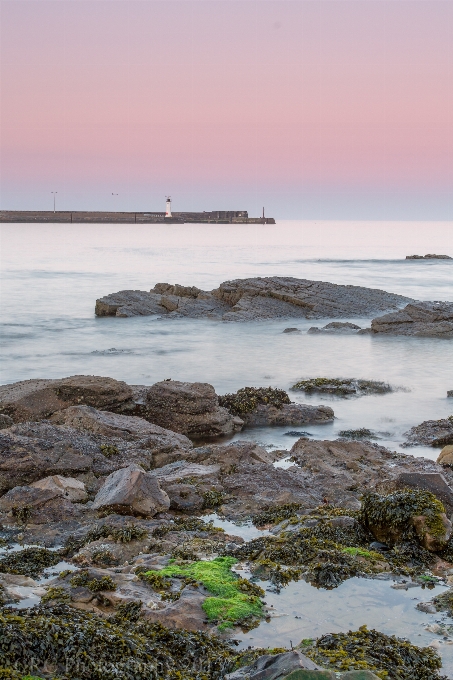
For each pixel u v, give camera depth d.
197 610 8.11
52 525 11.41
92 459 14.30
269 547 10.07
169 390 19.27
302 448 16.41
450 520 10.75
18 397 18.28
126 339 37.19
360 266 92.06
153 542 10.47
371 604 8.57
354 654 7.21
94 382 19.16
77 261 95.50
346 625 8.07
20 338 37.28
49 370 28.45
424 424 19.11
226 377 27.11
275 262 98.44
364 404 22.86
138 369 28.69
